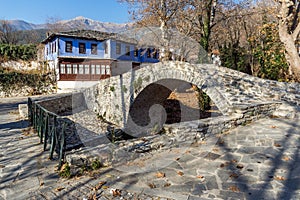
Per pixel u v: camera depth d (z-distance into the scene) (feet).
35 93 65.82
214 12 42.29
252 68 60.75
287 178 12.46
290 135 19.44
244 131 21.26
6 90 62.23
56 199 10.83
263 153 15.99
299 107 27.37
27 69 74.54
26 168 14.52
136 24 32.83
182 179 12.84
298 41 34.76
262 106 25.64
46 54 84.07
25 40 136.98
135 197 11.01
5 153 17.37
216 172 13.58
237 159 15.25
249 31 67.51
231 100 26.58
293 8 26.13
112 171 13.85
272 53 50.16
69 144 24.26
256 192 11.22
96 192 11.45
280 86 35.45
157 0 32.89
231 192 11.31
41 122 19.70
